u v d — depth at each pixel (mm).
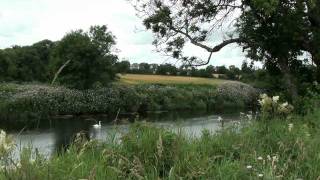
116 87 44312
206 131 8125
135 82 53906
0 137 5207
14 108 33125
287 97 19000
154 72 70312
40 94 35844
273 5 16828
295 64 20219
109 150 6273
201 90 51219
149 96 44531
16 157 5430
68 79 42281
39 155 5594
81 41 44031
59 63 43156
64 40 44281
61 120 32781
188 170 6012
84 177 5250
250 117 9305
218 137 7848
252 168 5781
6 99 34062
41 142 17516
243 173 5668
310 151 7043
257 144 7660
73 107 37594
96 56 44219
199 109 46750
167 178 5707
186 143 7082
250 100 48469
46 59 58625
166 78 64250
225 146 7387
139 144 6582
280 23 18406
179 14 21391
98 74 44094
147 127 7086
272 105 9820
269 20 18875
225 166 5836
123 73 53156
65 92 38375
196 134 8094
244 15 19672
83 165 5645
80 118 35094
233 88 51656
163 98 45781
